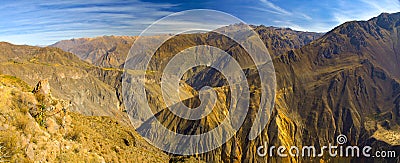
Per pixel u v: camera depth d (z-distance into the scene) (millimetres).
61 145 20656
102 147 26453
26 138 18094
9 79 25469
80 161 21203
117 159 26766
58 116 22797
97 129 32625
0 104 18578
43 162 18219
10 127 17828
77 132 24188
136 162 29250
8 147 16891
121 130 38156
